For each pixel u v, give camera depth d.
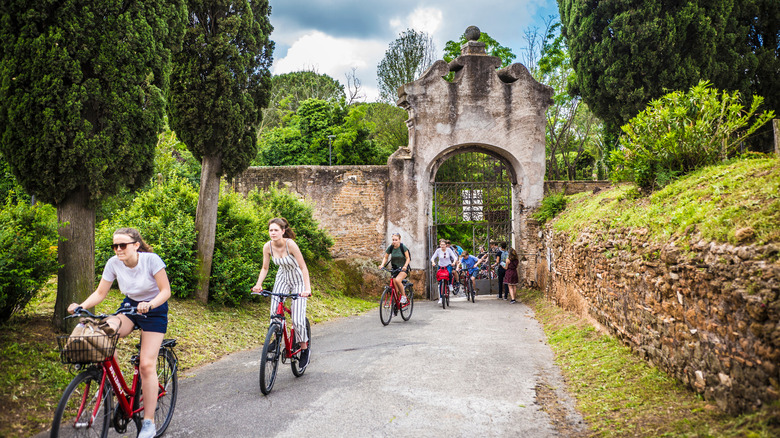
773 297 3.41
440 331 9.69
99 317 3.91
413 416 4.76
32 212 6.32
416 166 17.66
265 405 5.10
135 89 6.38
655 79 16.73
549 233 14.45
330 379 6.09
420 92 17.55
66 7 5.77
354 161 34.06
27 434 4.11
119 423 4.05
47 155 5.79
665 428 3.95
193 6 10.01
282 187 17.44
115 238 4.05
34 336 5.84
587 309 9.18
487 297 17.61
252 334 9.11
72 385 3.55
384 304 10.65
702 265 4.47
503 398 5.31
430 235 17.67
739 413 3.83
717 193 5.50
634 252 6.47
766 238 3.82
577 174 29.33
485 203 18.70
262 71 11.09
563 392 5.53
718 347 4.18
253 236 12.06
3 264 5.52
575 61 18.58
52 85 5.71
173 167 21.73
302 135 36.31
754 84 17.25
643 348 6.04
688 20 16.12
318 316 11.98
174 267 9.64
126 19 6.22
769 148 15.67
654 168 8.20
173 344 4.66
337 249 17.56
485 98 17.81
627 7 16.84
